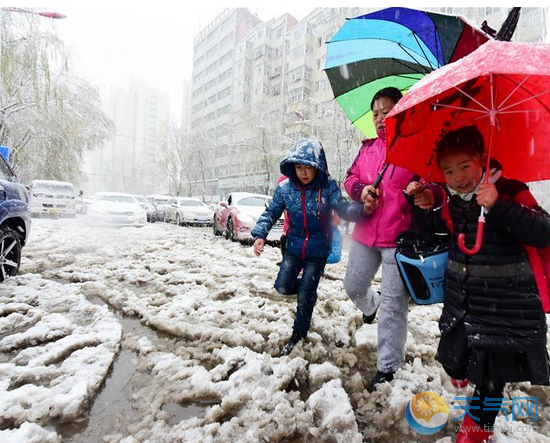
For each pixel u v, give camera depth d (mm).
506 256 1398
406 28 2246
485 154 1482
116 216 10977
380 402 1896
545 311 1374
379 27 2338
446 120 1735
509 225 1323
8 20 12141
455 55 2143
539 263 1386
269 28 51062
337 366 2344
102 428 1650
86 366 2115
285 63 47125
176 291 3934
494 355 1401
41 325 2703
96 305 3250
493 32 1984
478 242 1308
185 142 40438
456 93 1636
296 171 2314
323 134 21438
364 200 1988
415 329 3043
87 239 8047
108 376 2109
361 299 2609
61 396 1769
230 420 1704
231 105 56312
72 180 21109
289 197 2412
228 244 8305
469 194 1512
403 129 1612
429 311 3521
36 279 4043
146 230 10836
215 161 43250
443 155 1520
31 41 12727
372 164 2234
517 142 1610
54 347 2344
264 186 28234
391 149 1674
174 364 2232
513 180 1442
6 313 2961
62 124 17172
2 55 12055
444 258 1698
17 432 1506
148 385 2016
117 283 4316
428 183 1868
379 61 2557
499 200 1328
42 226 10430
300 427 1649
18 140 16391
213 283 4371
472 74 1089
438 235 1810
